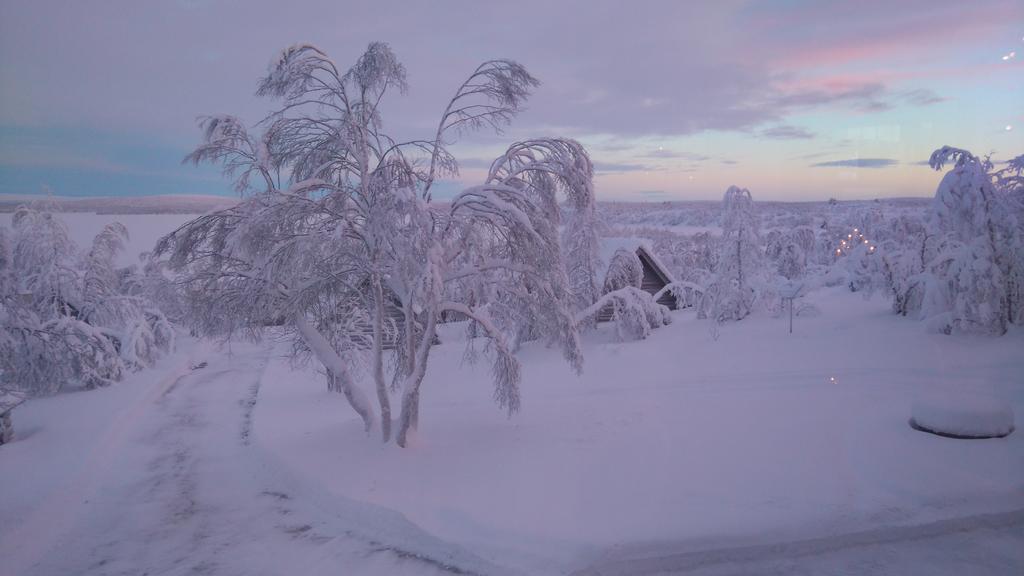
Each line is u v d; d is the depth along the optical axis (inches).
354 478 443.8
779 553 312.7
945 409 458.6
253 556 352.2
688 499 366.0
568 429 547.5
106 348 952.3
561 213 516.7
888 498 356.2
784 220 1446.9
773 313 1112.2
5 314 854.5
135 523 409.1
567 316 511.5
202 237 499.2
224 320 512.4
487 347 539.8
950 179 800.9
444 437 538.3
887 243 1094.4
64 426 674.8
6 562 348.5
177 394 920.9
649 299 1097.4
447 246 487.2
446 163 505.0
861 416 530.0
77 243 1062.4
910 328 855.7
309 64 471.8
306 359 730.8
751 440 477.4
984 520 335.6
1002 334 764.6
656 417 575.2
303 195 479.5
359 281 517.0
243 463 543.8
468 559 327.0
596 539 321.1
